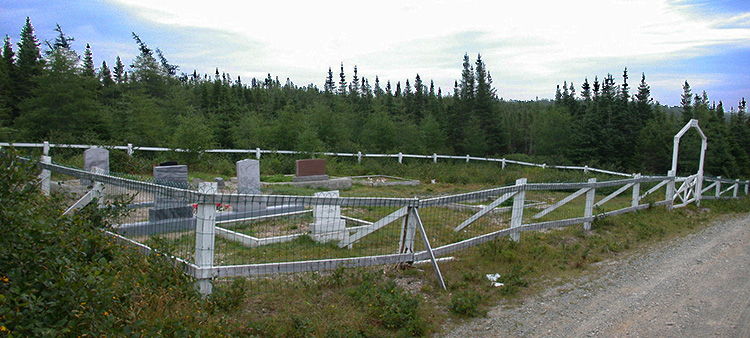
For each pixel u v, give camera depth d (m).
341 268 5.87
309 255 7.07
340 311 5.08
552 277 7.17
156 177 10.71
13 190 4.73
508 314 5.66
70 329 3.42
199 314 4.44
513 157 33.19
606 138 34.12
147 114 22.53
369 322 4.94
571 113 46.41
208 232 5.12
